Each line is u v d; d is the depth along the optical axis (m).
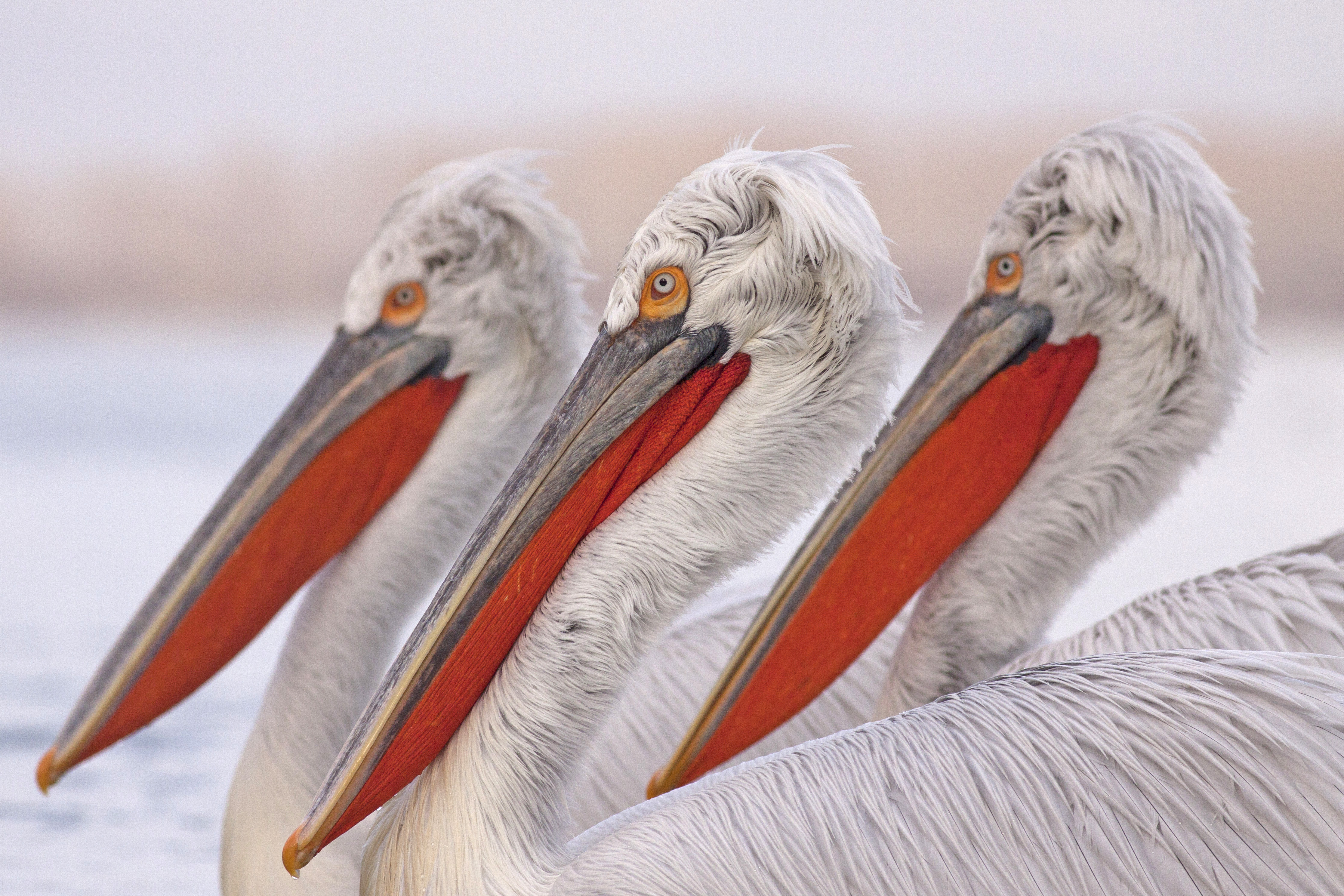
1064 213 9.27
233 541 10.02
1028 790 6.80
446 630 7.38
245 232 69.00
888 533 9.10
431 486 10.21
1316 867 6.53
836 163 7.68
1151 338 9.28
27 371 53.44
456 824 7.25
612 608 7.42
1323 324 52.00
